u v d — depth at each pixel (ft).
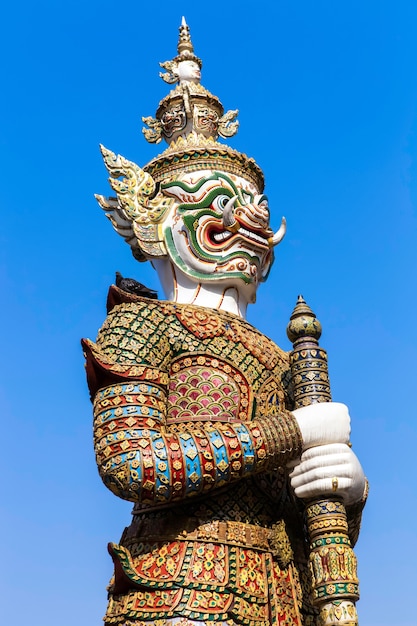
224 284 26.17
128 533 22.84
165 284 26.89
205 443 21.36
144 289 26.43
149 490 20.85
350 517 24.73
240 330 24.77
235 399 23.35
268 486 23.38
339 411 22.70
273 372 24.62
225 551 21.44
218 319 24.58
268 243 26.78
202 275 25.95
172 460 20.97
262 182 29.04
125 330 23.17
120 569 21.16
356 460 22.50
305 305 25.02
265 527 22.67
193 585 20.68
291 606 21.90
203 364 23.52
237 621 20.67
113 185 26.50
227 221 25.84
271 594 21.56
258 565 21.85
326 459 22.12
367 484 25.39
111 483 21.18
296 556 23.41
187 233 26.00
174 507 22.13
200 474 21.08
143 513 22.68
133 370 22.16
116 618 21.01
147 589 20.95
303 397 23.57
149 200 26.76
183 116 28.86
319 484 22.00
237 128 30.30
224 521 21.94
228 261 25.98
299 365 24.00
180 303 25.39
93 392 22.77
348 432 22.62
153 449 21.03
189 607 20.35
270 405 23.97
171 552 21.42
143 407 21.77
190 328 23.86
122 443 21.17
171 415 22.93
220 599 20.71
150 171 28.07
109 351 22.88
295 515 24.16
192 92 29.50
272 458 21.94
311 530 22.13
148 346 22.99
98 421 21.79
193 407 22.95
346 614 20.98
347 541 21.93
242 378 23.77
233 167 27.58
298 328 24.36
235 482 22.63
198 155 27.37
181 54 31.19
